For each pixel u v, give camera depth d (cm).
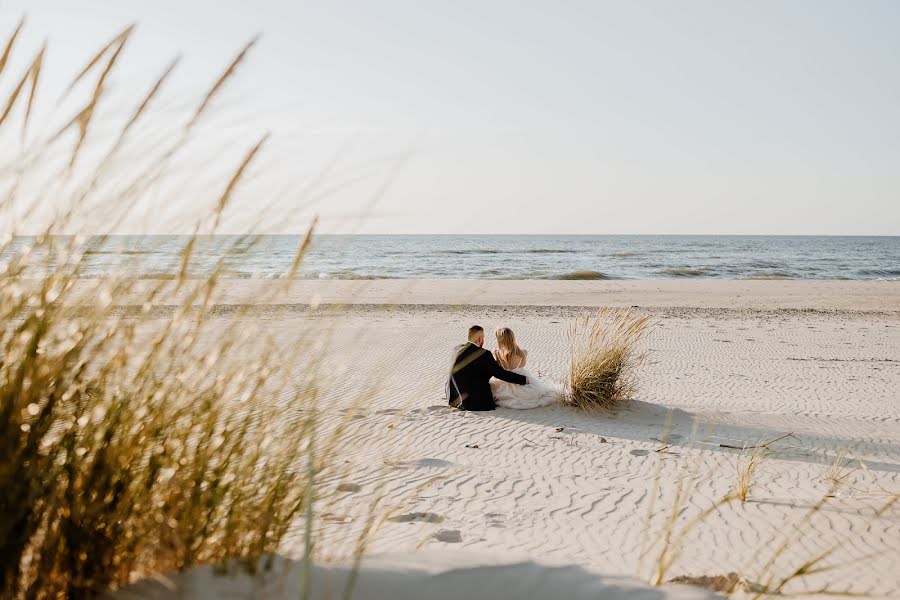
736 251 10225
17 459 153
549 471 682
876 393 1176
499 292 3294
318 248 176
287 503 200
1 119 153
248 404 194
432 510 523
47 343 165
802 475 673
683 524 523
